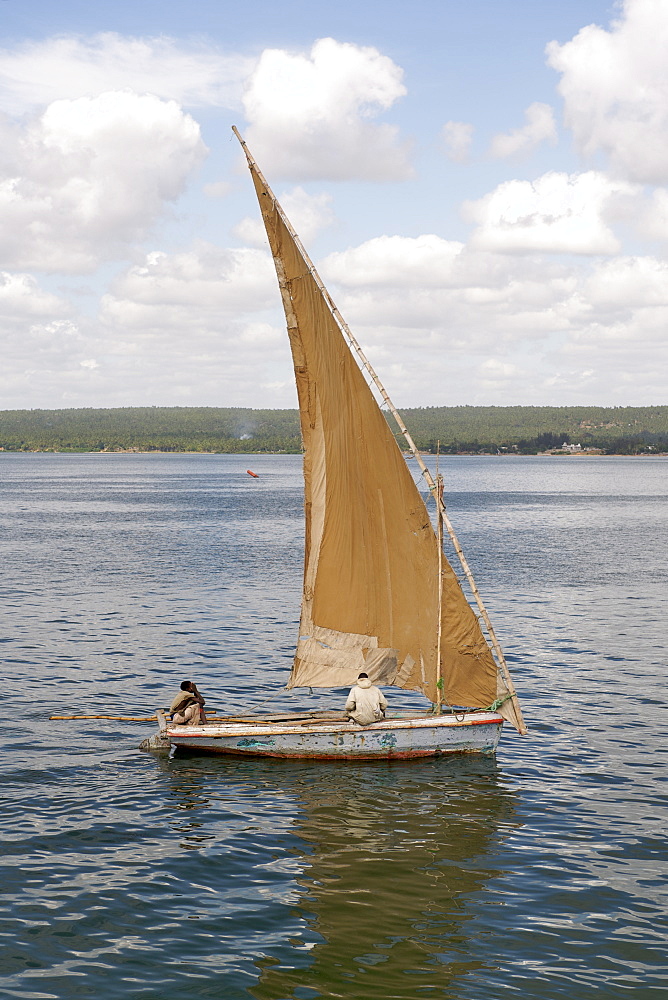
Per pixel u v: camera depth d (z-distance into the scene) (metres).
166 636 37.97
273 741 23.19
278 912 15.32
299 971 13.61
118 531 88.06
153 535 84.06
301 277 22.59
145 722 26.27
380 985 13.29
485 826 18.94
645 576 57.69
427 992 13.10
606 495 164.25
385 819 19.28
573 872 16.86
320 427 23.30
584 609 45.34
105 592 49.41
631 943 14.45
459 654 23.69
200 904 15.57
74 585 51.97
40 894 15.77
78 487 181.50
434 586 23.58
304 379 23.17
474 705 23.88
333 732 23.05
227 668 32.62
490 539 82.44
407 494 23.16
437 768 22.59
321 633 23.98
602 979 13.47
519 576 57.53
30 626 39.72
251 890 16.08
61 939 14.38
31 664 32.72
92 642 36.66
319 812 19.62
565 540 81.75
